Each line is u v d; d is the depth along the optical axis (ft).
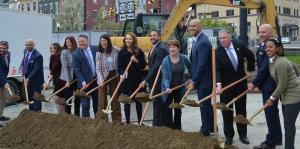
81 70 30.27
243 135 26.78
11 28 47.73
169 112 27.12
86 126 25.35
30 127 27.37
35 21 51.03
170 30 51.34
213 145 20.89
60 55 32.40
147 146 22.33
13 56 47.47
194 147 21.15
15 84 45.55
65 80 31.71
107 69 29.63
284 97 21.65
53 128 26.50
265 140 26.22
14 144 26.37
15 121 28.35
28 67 34.30
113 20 168.86
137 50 29.78
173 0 169.48
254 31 150.41
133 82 29.68
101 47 29.68
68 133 25.62
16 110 42.04
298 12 254.06
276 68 21.52
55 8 201.46
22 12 49.16
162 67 27.02
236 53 25.62
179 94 27.02
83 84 29.81
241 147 25.81
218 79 25.73
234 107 27.50
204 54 25.46
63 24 171.32
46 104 45.98
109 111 27.25
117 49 30.25
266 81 24.32
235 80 25.52
